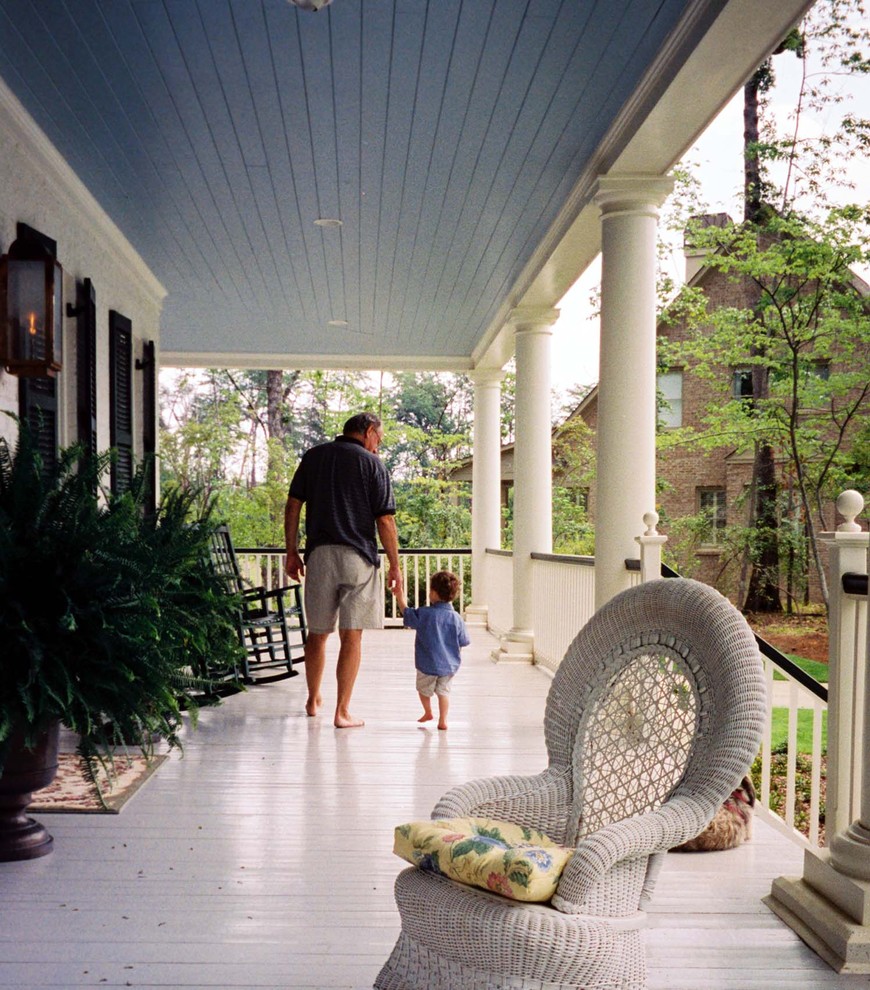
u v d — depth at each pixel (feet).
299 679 24.88
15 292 14.97
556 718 8.63
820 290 52.39
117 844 11.84
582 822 8.21
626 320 17.08
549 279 24.32
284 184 18.74
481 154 17.11
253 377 85.20
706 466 67.67
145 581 11.62
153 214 20.70
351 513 18.71
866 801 9.34
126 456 22.81
